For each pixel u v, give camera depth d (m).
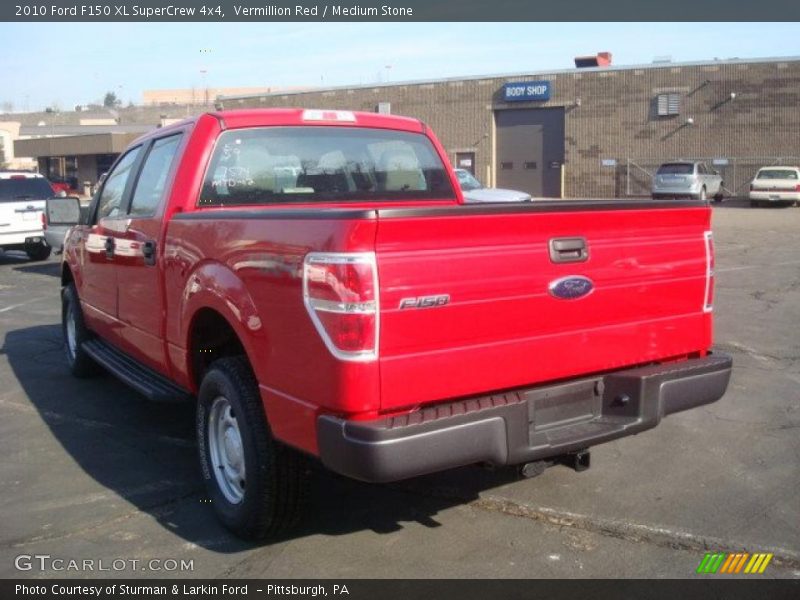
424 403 3.47
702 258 4.33
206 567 3.94
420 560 3.99
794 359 7.91
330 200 5.44
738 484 4.91
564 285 3.78
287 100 44.78
